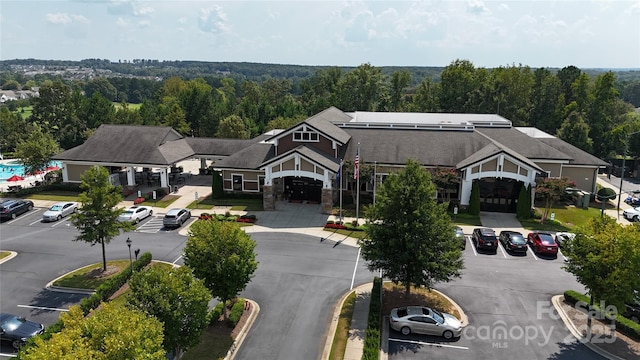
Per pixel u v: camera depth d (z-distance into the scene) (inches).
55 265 1309.1
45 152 2246.6
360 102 4229.8
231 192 2020.2
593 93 3457.2
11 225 1669.5
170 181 2316.7
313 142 1932.8
